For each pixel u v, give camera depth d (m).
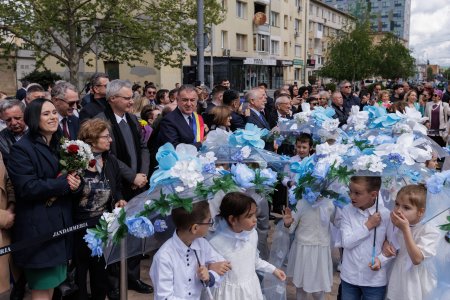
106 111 3.98
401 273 2.73
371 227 2.83
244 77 32.88
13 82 25.22
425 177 2.81
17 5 14.52
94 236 2.51
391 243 2.80
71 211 3.16
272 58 36.94
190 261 2.58
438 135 9.29
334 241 3.24
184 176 2.36
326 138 4.59
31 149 2.97
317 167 2.90
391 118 4.17
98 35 16.44
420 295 2.67
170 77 24.00
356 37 35.22
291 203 3.28
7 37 16.55
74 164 3.00
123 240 2.61
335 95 7.86
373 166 2.73
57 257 3.01
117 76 23.67
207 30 14.31
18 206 3.02
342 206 3.02
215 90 6.21
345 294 2.97
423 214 2.58
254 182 2.84
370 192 2.83
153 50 17.53
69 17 14.93
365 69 35.44
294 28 41.59
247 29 32.91
